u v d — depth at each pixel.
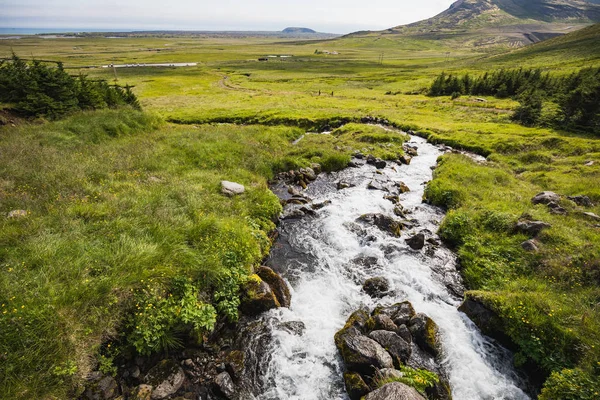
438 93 77.94
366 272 12.41
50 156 16.73
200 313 8.60
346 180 22.64
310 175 22.55
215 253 10.62
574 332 8.41
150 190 14.23
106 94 33.38
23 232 9.80
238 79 111.44
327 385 7.95
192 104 59.47
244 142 25.72
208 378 7.93
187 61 193.88
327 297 11.01
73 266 8.57
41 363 6.54
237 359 8.42
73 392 6.66
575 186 19.41
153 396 7.16
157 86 90.94
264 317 9.85
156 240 10.49
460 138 34.12
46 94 26.72
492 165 25.98
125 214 11.76
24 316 6.90
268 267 11.69
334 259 13.17
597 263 10.84
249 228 13.09
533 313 9.10
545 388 7.52
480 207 16.73
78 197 12.73
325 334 9.39
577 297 9.74
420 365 8.39
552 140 30.58
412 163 27.75
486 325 9.53
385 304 10.71
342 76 124.88
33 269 8.39
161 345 7.99
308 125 41.19
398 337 8.70
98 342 7.33
